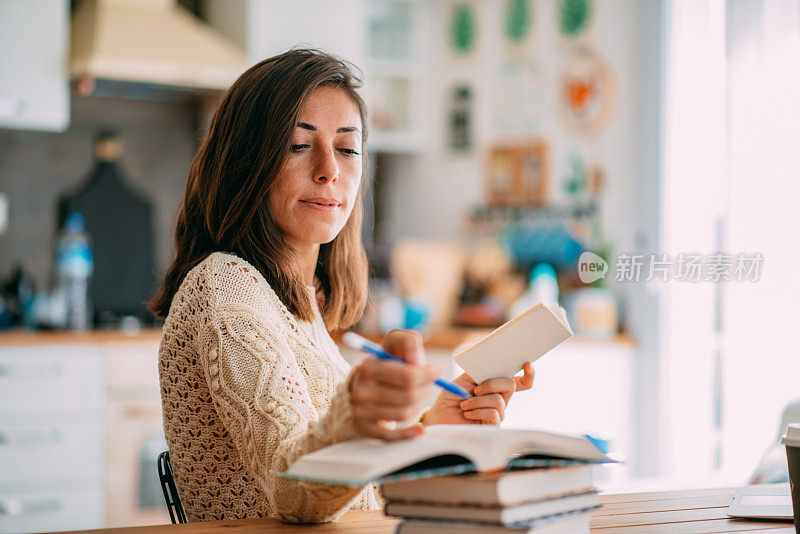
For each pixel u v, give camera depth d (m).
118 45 3.55
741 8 2.69
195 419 1.20
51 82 3.58
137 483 3.43
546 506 0.92
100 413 3.39
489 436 0.91
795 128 2.52
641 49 3.49
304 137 1.25
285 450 1.00
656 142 3.39
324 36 4.08
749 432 2.70
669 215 3.29
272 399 1.05
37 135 4.01
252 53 3.92
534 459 0.98
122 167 4.17
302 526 1.06
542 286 3.77
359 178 1.32
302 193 1.25
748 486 1.36
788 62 2.54
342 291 1.53
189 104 4.29
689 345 3.23
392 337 0.93
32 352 3.30
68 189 4.07
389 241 4.74
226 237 1.26
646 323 3.46
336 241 1.52
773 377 2.61
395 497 0.93
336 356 1.37
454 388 0.97
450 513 0.90
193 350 1.18
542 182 3.97
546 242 3.92
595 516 1.19
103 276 4.07
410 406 0.88
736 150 2.71
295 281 1.26
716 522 1.16
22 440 3.28
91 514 3.37
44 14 3.57
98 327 3.97
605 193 3.66
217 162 1.26
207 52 3.72
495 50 4.21
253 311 1.12
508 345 1.18
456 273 4.26
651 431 3.43
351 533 1.02
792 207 2.53
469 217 4.33
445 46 4.45
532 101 4.02
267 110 1.24
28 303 3.71
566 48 3.87
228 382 1.08
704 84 3.04
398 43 4.47
